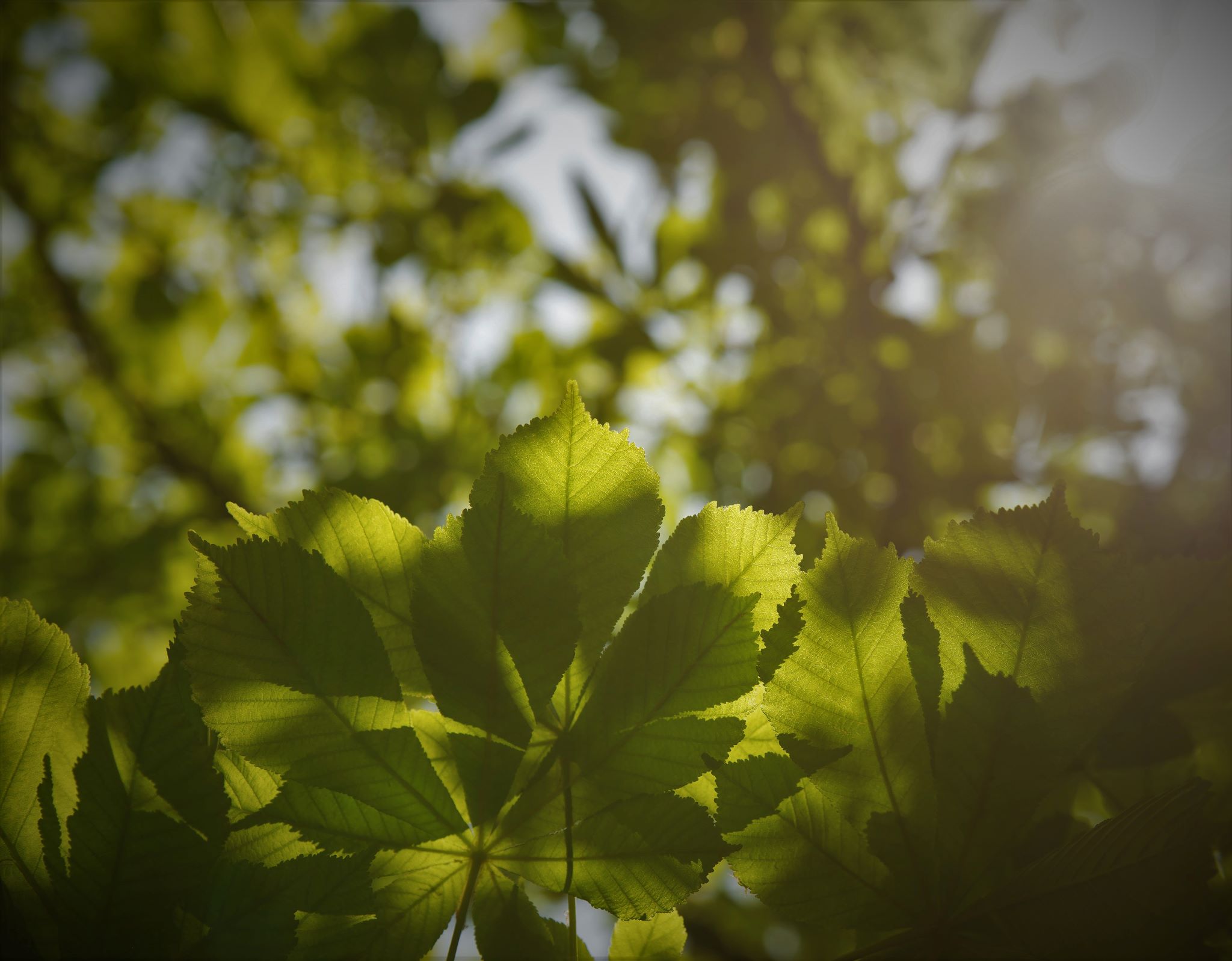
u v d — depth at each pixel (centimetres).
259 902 84
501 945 86
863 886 87
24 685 86
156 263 441
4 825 85
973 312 351
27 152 432
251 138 401
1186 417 286
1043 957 85
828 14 355
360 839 86
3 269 445
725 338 374
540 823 86
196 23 380
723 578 88
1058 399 317
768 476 349
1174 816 86
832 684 87
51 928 84
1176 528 174
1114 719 95
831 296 380
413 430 355
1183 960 84
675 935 94
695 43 385
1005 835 86
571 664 86
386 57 381
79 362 441
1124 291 311
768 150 377
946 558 88
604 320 356
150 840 84
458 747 85
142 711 85
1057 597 87
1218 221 297
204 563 84
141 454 405
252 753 84
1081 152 319
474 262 396
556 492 88
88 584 365
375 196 408
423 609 85
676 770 86
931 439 344
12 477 387
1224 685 95
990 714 86
